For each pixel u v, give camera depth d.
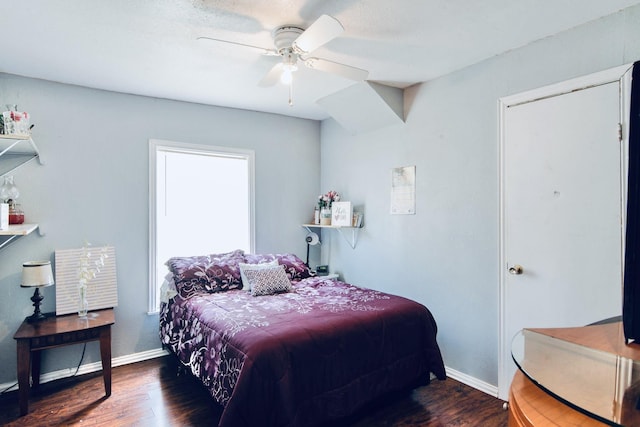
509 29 2.16
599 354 1.23
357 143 3.86
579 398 0.95
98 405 2.46
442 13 1.97
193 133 3.56
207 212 3.70
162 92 3.22
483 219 2.64
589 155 2.08
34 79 2.83
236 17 1.98
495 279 2.57
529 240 2.36
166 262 3.30
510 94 2.46
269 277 3.04
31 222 2.80
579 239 2.12
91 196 3.05
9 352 2.73
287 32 2.07
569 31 2.16
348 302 2.63
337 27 1.69
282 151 4.16
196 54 2.45
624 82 1.94
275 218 4.10
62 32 2.13
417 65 2.72
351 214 3.79
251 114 3.93
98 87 3.06
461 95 2.79
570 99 2.16
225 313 2.39
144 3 1.83
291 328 2.05
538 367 1.13
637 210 1.37
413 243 3.22
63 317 2.74
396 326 2.37
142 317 3.26
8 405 2.47
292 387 1.86
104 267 3.03
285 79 2.22
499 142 2.53
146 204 3.29
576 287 2.14
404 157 3.30
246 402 1.75
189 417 2.32
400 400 2.51
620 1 1.87
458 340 2.84
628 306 1.37
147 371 3.01
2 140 2.28
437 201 2.99
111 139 3.14
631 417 0.87
